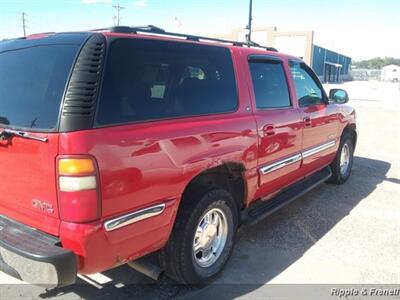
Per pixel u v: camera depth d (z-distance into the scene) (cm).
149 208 256
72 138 218
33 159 236
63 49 245
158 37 283
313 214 492
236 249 390
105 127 231
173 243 294
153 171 255
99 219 229
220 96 327
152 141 253
